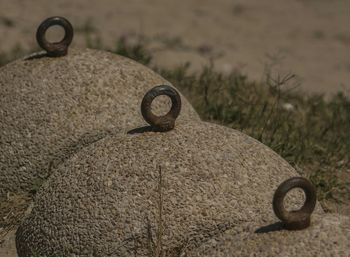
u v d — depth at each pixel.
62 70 6.38
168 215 5.00
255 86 9.51
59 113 6.21
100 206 5.11
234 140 5.45
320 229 4.54
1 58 10.51
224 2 18.72
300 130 8.18
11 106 6.29
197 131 5.43
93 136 6.16
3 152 6.19
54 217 5.27
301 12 18.56
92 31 14.02
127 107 6.29
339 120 8.98
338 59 15.23
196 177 5.12
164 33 14.77
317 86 13.15
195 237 4.97
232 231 4.80
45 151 6.14
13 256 5.60
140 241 4.98
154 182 5.10
